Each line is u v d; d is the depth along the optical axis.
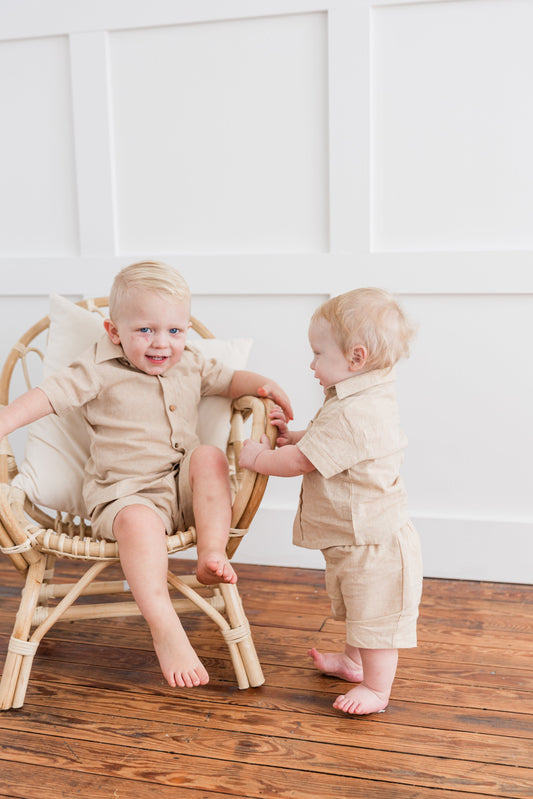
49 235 2.30
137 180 2.21
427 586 2.10
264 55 2.08
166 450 1.69
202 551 1.48
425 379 2.10
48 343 1.86
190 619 1.89
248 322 2.19
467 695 1.53
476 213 2.02
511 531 2.09
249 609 1.95
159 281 1.61
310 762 1.33
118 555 1.53
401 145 2.04
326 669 1.60
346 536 1.48
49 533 1.52
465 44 1.97
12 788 1.27
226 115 2.13
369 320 1.43
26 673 1.51
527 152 1.97
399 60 2.00
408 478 2.15
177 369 1.75
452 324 2.06
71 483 1.75
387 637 1.45
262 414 1.63
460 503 2.13
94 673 1.64
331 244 2.10
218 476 1.60
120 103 2.19
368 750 1.36
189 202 2.19
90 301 1.95
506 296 2.02
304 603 1.98
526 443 2.07
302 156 2.11
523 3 1.92
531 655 1.69
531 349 2.03
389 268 2.06
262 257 2.14
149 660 1.69
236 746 1.37
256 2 2.04
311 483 1.52
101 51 2.15
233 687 1.58
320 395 2.18
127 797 1.24
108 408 1.69
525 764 1.31
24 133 2.26
